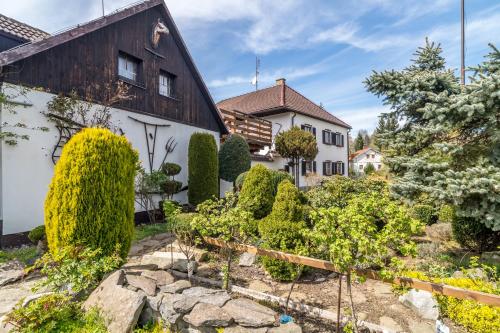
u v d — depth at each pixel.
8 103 5.47
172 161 9.81
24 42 6.85
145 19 8.91
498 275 3.59
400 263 2.40
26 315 2.54
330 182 7.95
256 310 2.65
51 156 6.32
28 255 4.75
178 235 4.38
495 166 4.19
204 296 2.88
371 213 2.68
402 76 5.16
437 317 2.90
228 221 3.40
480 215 3.95
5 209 5.55
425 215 7.09
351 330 2.62
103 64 7.50
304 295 3.50
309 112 18.44
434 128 4.50
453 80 5.03
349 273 2.46
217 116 12.07
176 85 10.16
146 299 2.85
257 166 6.15
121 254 3.86
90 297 3.06
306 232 2.76
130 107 8.28
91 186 3.62
